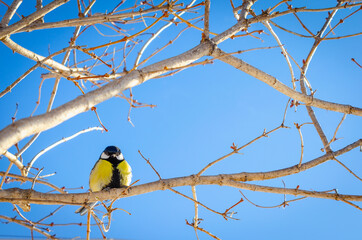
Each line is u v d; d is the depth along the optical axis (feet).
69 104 7.80
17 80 11.98
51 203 10.09
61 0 11.41
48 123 7.32
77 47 11.49
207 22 11.07
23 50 14.16
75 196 11.61
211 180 12.42
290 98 12.44
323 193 12.70
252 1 12.67
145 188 11.85
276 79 12.08
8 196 11.18
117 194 11.94
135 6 13.00
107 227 12.04
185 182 12.20
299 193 12.68
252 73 11.91
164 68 9.59
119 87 8.74
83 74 15.61
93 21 11.73
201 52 10.91
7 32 11.06
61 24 11.73
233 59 11.57
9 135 6.68
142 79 9.29
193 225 11.94
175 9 11.67
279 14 11.88
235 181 12.62
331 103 12.80
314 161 13.06
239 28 11.79
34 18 11.22
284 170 12.98
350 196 12.64
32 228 10.52
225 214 11.12
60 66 15.06
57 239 10.53
